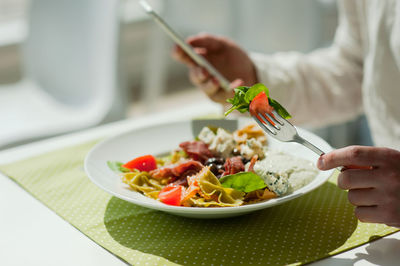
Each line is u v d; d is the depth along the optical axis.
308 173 0.82
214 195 0.76
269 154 0.91
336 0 2.21
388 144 1.18
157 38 2.75
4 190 0.92
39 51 2.16
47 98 2.13
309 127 2.22
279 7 2.12
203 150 0.91
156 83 2.83
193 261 0.68
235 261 0.67
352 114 1.39
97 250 0.72
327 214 0.80
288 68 1.32
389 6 1.12
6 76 3.05
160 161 0.95
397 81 1.14
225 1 2.34
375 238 0.72
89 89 2.09
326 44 2.15
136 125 1.25
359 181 0.70
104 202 0.86
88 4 2.07
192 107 1.36
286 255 0.68
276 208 0.82
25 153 1.10
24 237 0.77
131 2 3.63
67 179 0.96
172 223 0.79
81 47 2.10
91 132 1.22
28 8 2.14
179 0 2.56
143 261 0.68
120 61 2.00
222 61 1.21
